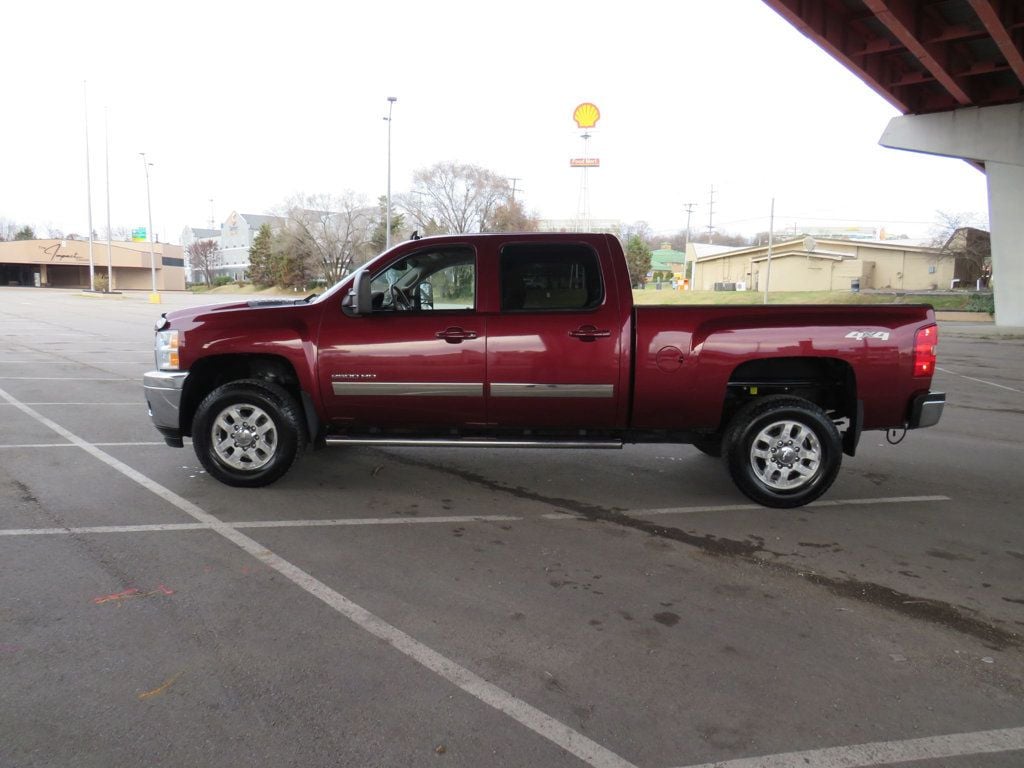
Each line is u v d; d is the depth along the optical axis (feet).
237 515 16.14
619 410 17.13
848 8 63.82
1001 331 87.71
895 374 16.58
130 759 7.95
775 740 8.52
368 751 8.18
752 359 16.66
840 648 10.75
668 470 20.89
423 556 14.03
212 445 17.83
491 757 8.12
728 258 196.65
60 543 14.26
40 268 272.31
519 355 16.85
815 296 148.56
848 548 14.83
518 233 17.37
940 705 9.30
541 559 14.01
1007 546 15.03
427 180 175.63
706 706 9.20
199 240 363.56
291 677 9.66
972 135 91.91
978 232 142.20
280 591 12.31
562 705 9.16
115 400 31.32
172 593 12.12
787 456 17.02
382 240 210.79
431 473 20.18
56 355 49.47
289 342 17.33
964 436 26.71
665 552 14.48
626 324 16.78
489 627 11.20
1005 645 10.92
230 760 7.97
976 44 70.23
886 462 22.36
